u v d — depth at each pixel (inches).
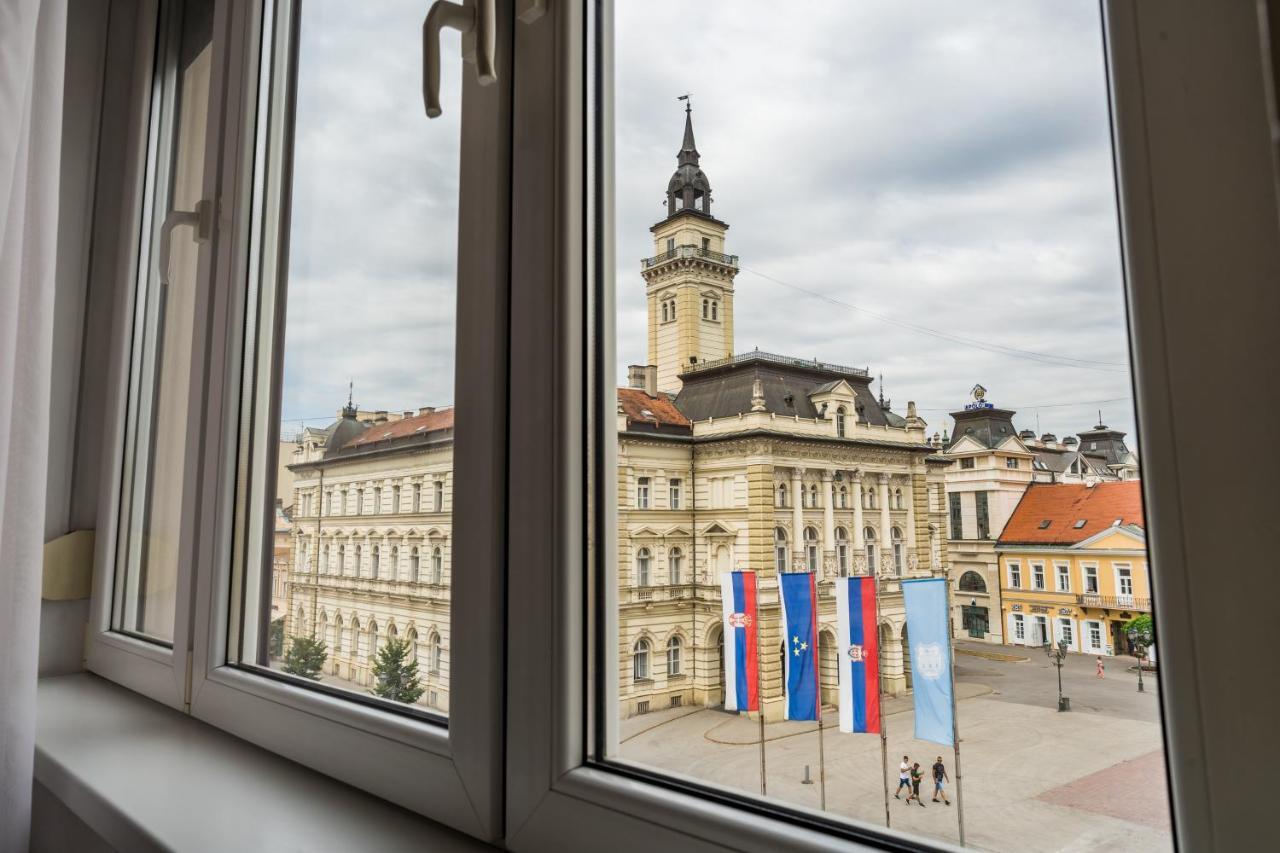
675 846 16.4
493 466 21.5
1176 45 11.1
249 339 35.4
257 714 30.1
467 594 21.6
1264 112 10.3
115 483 45.4
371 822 22.2
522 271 21.5
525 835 19.4
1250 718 9.8
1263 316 10.1
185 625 35.5
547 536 19.9
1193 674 10.3
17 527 28.8
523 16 22.0
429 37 21.0
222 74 37.7
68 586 45.3
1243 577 10.0
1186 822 10.2
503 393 21.9
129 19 51.9
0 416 27.2
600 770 19.1
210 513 34.8
